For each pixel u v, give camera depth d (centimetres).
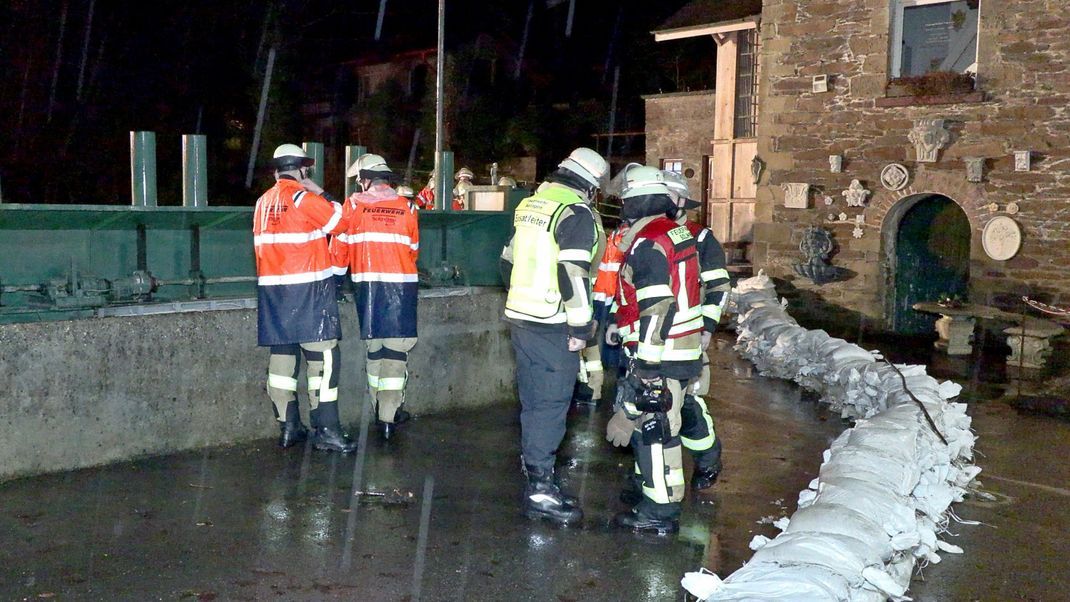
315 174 742
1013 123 1361
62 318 578
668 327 490
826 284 1559
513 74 2961
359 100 2906
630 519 511
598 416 786
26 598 393
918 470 511
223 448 631
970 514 576
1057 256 1334
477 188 910
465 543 479
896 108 1472
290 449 636
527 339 511
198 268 662
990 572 475
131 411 589
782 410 849
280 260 600
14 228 572
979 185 1398
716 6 1959
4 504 504
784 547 393
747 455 687
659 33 1962
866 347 1401
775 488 602
